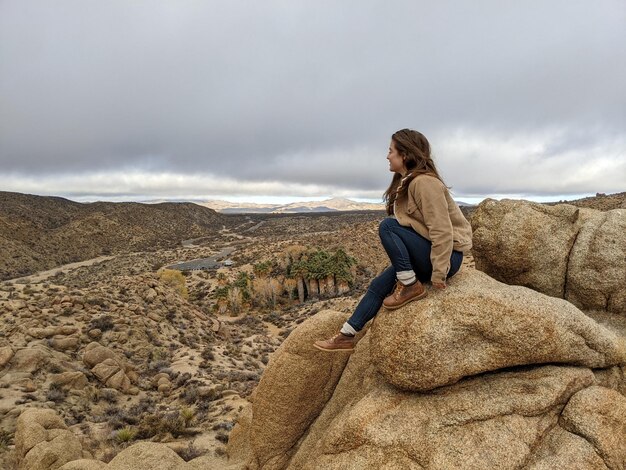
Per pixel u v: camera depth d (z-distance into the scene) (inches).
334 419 225.1
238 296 2488.9
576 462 159.6
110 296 1369.3
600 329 192.5
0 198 6914.4
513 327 176.7
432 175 166.2
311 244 4138.8
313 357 258.2
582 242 272.2
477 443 165.6
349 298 2282.2
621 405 172.7
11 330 974.4
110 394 823.7
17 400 705.6
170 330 1315.2
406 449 170.9
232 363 1182.3
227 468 335.3
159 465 364.5
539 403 173.8
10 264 4687.5
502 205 297.3
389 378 186.1
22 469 423.8
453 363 177.2
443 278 165.3
